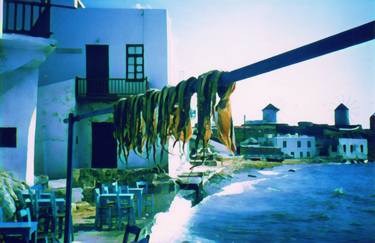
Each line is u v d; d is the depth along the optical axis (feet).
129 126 10.36
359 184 123.34
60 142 61.87
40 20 41.83
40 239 26.89
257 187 101.14
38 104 62.28
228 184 94.22
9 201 33.27
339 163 206.69
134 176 59.36
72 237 30.86
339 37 4.97
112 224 37.70
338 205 79.56
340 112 268.62
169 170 63.98
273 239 46.32
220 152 158.30
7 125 42.80
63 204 33.27
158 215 44.78
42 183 48.93
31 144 44.14
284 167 168.96
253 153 186.91
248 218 58.49
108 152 66.08
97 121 65.62
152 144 9.31
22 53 41.14
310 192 100.22
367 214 68.90
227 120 7.09
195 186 66.33
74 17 67.15
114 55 67.21
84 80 66.18
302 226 56.08
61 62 66.69
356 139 227.61
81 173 57.98
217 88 7.14
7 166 42.50
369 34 4.64
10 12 57.77
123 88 66.23
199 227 46.83
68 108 62.69
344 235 51.34
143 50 67.36
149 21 67.62
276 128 224.33
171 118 8.74
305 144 214.28
